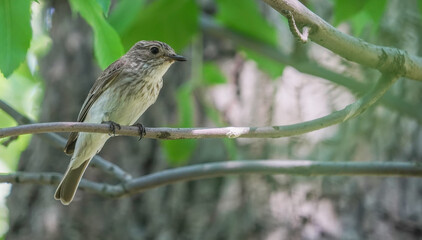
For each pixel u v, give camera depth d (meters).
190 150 10.16
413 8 11.79
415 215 11.20
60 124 7.07
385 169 8.38
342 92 11.71
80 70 13.34
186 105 10.24
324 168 8.56
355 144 11.57
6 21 7.25
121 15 9.52
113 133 7.29
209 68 10.76
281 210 11.39
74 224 12.19
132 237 11.86
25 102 14.52
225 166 8.82
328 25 6.82
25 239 12.54
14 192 12.95
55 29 13.80
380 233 11.16
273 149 11.69
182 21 10.06
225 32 11.61
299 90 11.98
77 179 9.45
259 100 12.09
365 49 7.12
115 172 9.31
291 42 11.96
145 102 9.98
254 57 11.84
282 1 6.51
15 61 7.30
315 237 11.24
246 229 11.41
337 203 11.34
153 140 12.32
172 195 11.84
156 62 9.90
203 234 11.55
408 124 11.51
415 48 11.64
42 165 12.99
